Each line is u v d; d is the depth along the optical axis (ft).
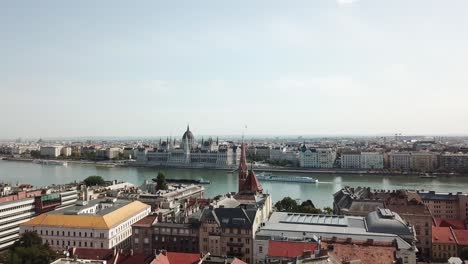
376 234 627.87
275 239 639.76
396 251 547.49
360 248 535.19
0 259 561.43
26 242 650.84
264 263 598.75
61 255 605.73
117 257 549.95
